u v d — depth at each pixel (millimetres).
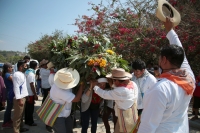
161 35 6051
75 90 3662
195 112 5969
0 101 5125
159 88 1540
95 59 3463
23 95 4434
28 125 5438
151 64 7582
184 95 1612
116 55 4012
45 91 6344
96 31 7617
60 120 3227
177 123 1599
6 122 5137
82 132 3801
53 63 3943
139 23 7504
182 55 1688
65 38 4027
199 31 5539
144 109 1600
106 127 4215
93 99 3818
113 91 3059
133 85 3252
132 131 2227
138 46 6730
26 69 5602
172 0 6934
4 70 5223
